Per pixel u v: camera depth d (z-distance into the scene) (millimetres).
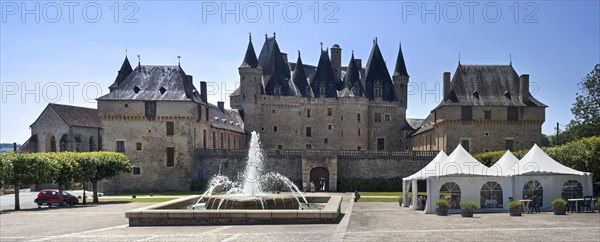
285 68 95938
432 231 22531
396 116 95625
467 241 19406
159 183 67250
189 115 67312
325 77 94500
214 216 24812
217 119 80062
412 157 69000
